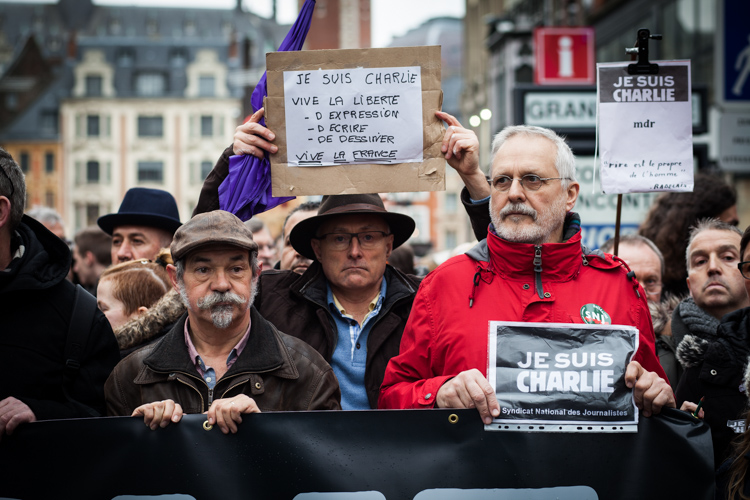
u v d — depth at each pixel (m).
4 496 2.61
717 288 3.48
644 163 3.17
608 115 3.18
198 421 2.62
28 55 63.38
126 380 2.89
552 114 6.36
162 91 61.19
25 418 2.62
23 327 2.82
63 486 2.61
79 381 2.88
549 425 2.55
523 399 2.55
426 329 2.87
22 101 62.34
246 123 3.10
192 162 60.91
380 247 3.52
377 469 2.61
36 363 2.80
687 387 3.14
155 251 4.60
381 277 3.62
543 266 2.76
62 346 2.87
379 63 3.02
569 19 19.02
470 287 2.82
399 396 2.81
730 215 4.81
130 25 70.62
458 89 56.78
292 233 3.61
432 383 2.71
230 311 2.82
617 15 23.06
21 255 2.87
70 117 60.47
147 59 61.66
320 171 3.04
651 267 4.18
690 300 3.62
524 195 2.75
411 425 2.62
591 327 2.58
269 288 3.67
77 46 62.00
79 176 60.19
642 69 3.20
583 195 6.25
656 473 2.56
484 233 3.26
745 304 3.49
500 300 2.78
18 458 2.62
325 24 80.50
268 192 3.21
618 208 3.18
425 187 3.03
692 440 2.56
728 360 3.00
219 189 3.23
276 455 2.62
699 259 3.56
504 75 28.80
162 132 60.94
